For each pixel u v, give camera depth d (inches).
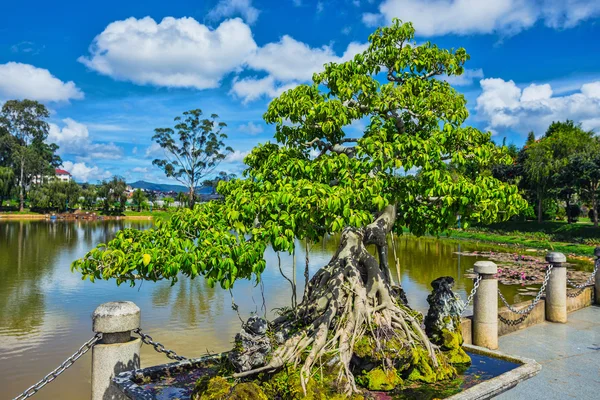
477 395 168.7
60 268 829.8
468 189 177.2
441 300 234.4
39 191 2758.4
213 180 2324.1
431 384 193.8
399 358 193.9
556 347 293.9
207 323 465.7
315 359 179.9
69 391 313.4
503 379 184.4
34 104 3164.4
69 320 481.4
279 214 160.1
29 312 513.0
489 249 1279.5
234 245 148.1
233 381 171.0
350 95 205.3
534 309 351.9
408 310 239.6
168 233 161.9
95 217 2795.3
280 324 231.1
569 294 393.7
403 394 183.5
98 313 184.5
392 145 184.2
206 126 2322.8
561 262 358.3
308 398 159.2
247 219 165.5
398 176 196.7
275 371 172.7
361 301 207.8
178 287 653.9
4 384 323.0
